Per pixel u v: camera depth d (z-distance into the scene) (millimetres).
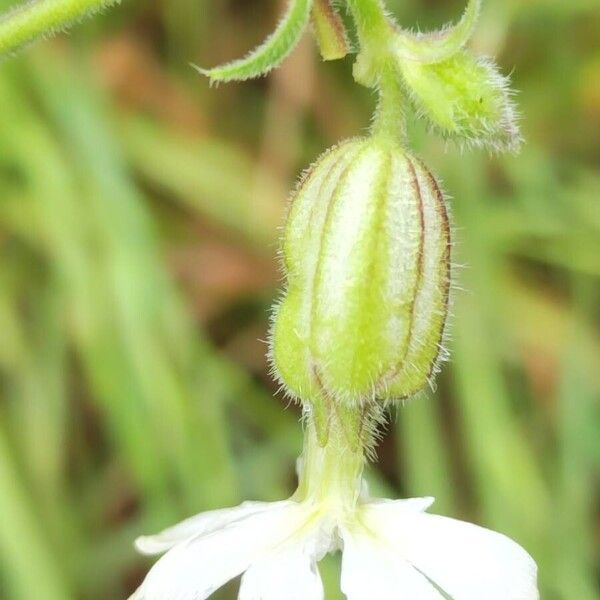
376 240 129
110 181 199
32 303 200
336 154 132
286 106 221
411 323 130
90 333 192
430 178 131
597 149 218
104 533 197
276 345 131
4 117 202
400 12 212
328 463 129
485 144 133
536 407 204
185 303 215
